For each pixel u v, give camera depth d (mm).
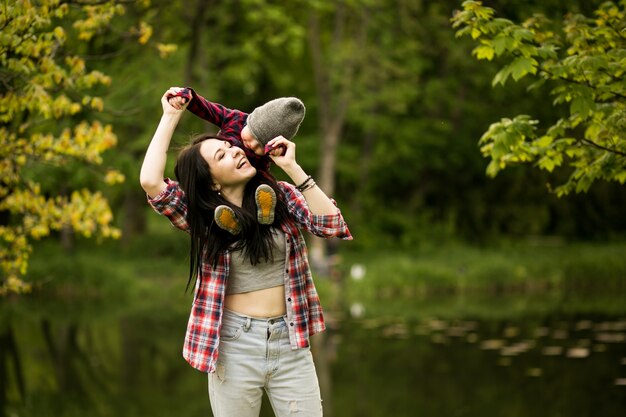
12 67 4824
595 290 20172
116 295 18578
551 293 19578
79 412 8414
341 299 18281
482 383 9516
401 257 21906
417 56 23969
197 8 16047
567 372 9984
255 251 3291
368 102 23141
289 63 26812
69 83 5238
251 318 3355
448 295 19219
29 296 17969
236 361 3361
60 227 6016
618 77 4500
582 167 4875
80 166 9406
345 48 22141
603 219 27203
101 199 5945
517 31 4434
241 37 21234
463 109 26828
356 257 23422
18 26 4523
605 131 4656
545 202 27578
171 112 3383
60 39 5086
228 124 3406
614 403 8438
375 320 14812
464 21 4617
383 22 22188
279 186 3430
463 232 28000
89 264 19078
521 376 9852
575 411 8125
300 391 3402
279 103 3277
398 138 26656
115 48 11102
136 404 8828
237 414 3428
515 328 13664
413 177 28234
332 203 3354
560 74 4387
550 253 23312
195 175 3299
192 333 3346
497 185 28203
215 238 3312
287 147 3262
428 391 9164
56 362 11023
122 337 13039
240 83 25062
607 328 13578
